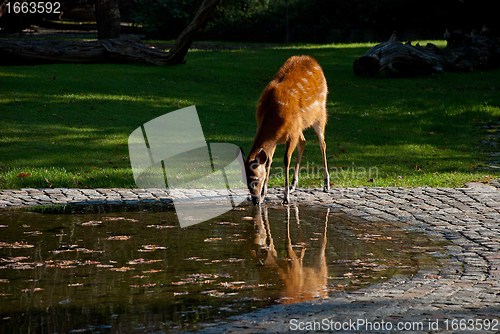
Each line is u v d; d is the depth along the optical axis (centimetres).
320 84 1164
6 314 632
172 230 938
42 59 2311
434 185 1218
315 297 668
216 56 2720
